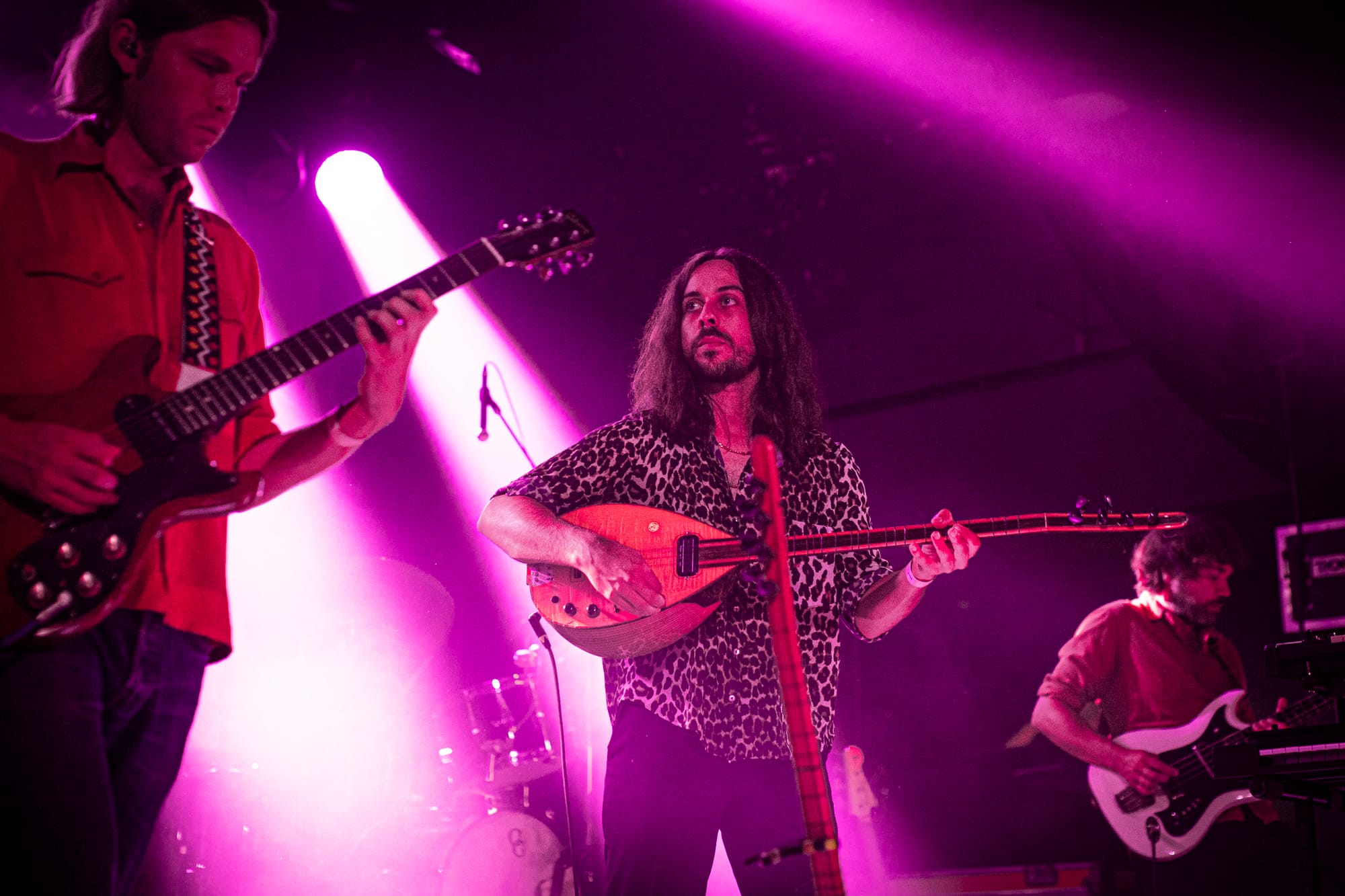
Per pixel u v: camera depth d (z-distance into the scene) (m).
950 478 9.23
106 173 2.27
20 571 1.89
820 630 3.01
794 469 3.18
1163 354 6.96
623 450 3.17
